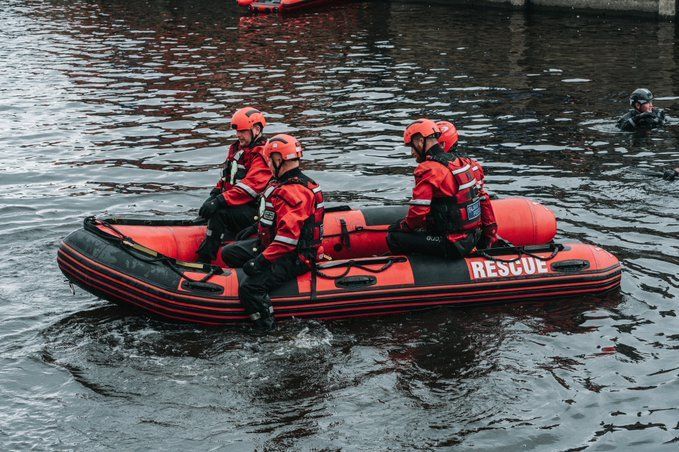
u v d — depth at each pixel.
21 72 16.84
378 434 5.11
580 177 9.83
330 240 7.23
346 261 6.72
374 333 6.40
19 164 10.69
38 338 6.28
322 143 11.57
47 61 18.08
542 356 6.00
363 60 17.45
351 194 9.45
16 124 12.75
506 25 20.97
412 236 6.88
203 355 6.07
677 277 7.21
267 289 6.43
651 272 7.31
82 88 15.37
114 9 27.00
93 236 6.74
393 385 5.65
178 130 12.44
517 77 15.46
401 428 5.17
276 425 5.21
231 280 6.54
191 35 21.42
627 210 8.74
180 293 6.45
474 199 6.80
